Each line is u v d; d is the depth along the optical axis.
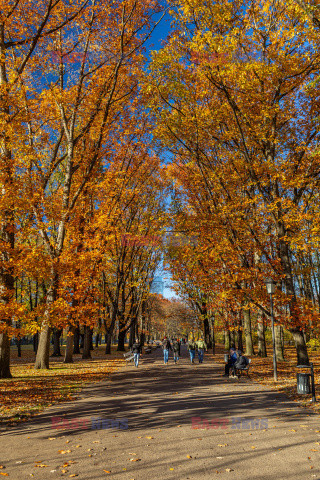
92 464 4.94
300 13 11.87
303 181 13.45
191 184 18.19
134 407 8.78
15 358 30.62
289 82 13.54
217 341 56.31
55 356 33.25
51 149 20.28
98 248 15.58
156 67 12.84
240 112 14.01
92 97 18.45
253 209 15.14
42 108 17.28
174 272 17.61
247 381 13.52
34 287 26.98
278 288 15.10
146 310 56.47
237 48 13.80
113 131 23.58
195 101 13.61
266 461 5.01
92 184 18.50
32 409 8.76
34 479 4.41
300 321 13.80
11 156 14.24
